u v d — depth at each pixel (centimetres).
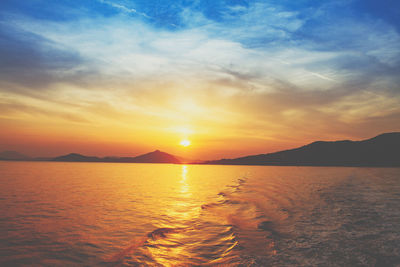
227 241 1025
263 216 1480
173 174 7506
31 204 1942
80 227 1273
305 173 7044
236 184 3819
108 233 1169
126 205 1908
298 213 1542
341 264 759
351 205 1800
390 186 3189
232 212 1622
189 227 1262
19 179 4428
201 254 891
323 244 951
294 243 970
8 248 980
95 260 860
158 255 891
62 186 3331
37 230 1223
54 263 839
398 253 847
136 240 1065
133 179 4956
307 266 745
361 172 7169
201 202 2056
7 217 1490
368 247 909
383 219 1356
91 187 3253
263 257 829
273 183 3803
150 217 1495
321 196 2298
